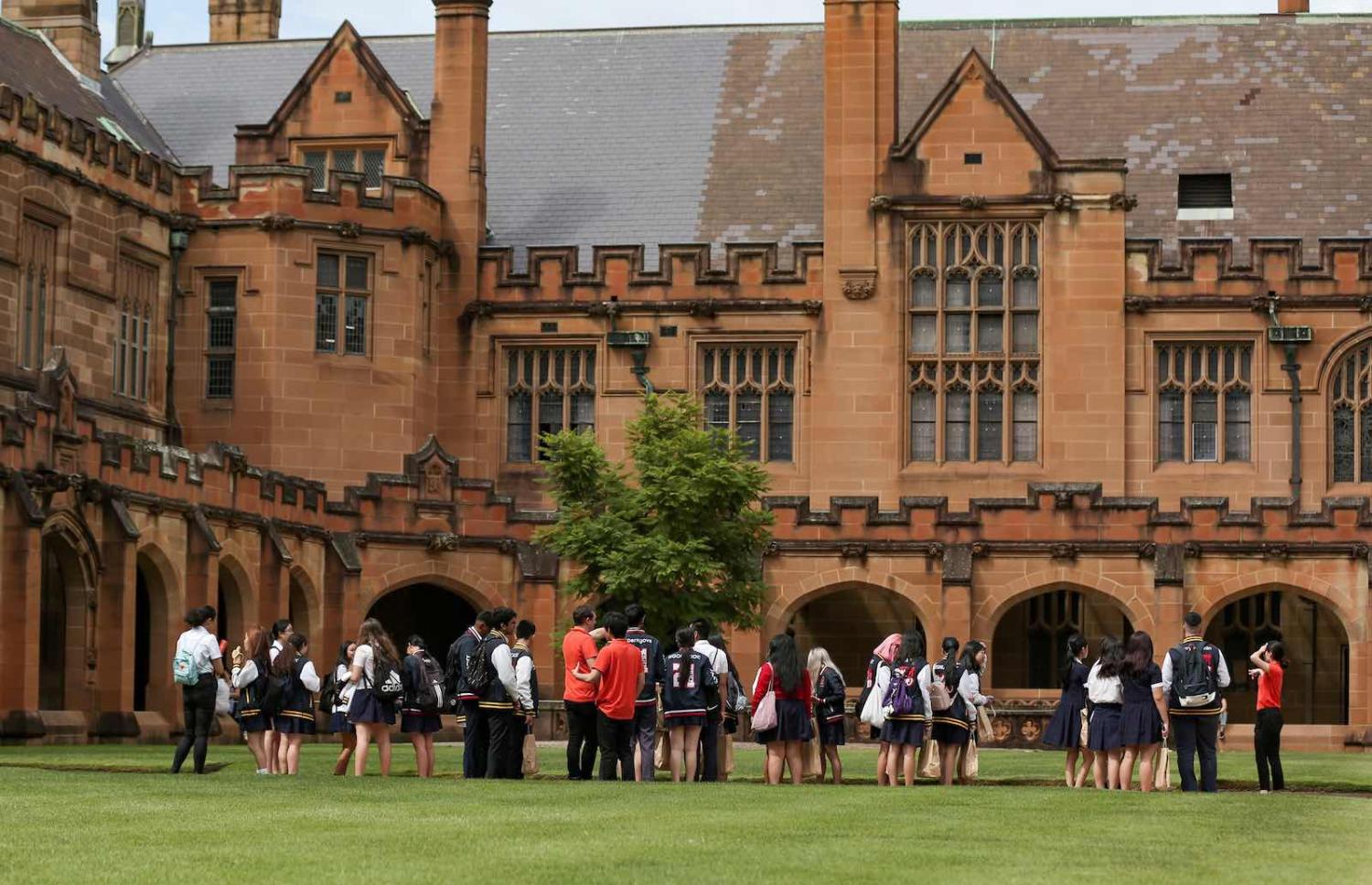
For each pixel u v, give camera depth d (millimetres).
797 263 54312
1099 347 53188
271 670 27500
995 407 53688
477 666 26969
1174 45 59906
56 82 53562
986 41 60906
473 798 21766
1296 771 34094
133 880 14680
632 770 27203
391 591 52719
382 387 52812
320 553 47469
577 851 16594
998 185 53500
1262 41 59656
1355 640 46875
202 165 58750
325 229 52281
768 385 54562
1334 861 16969
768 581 48625
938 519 48500
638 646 27578
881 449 53469
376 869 15320
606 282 55031
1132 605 47719
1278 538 47406
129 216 49781
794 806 21422
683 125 59594
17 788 22859
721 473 43094
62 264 46625
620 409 54812
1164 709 26391
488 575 48969
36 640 36688
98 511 39219
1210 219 55594
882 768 28016
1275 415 53094
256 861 15797
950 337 53844
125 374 50000
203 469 42781
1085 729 28141
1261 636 52062
